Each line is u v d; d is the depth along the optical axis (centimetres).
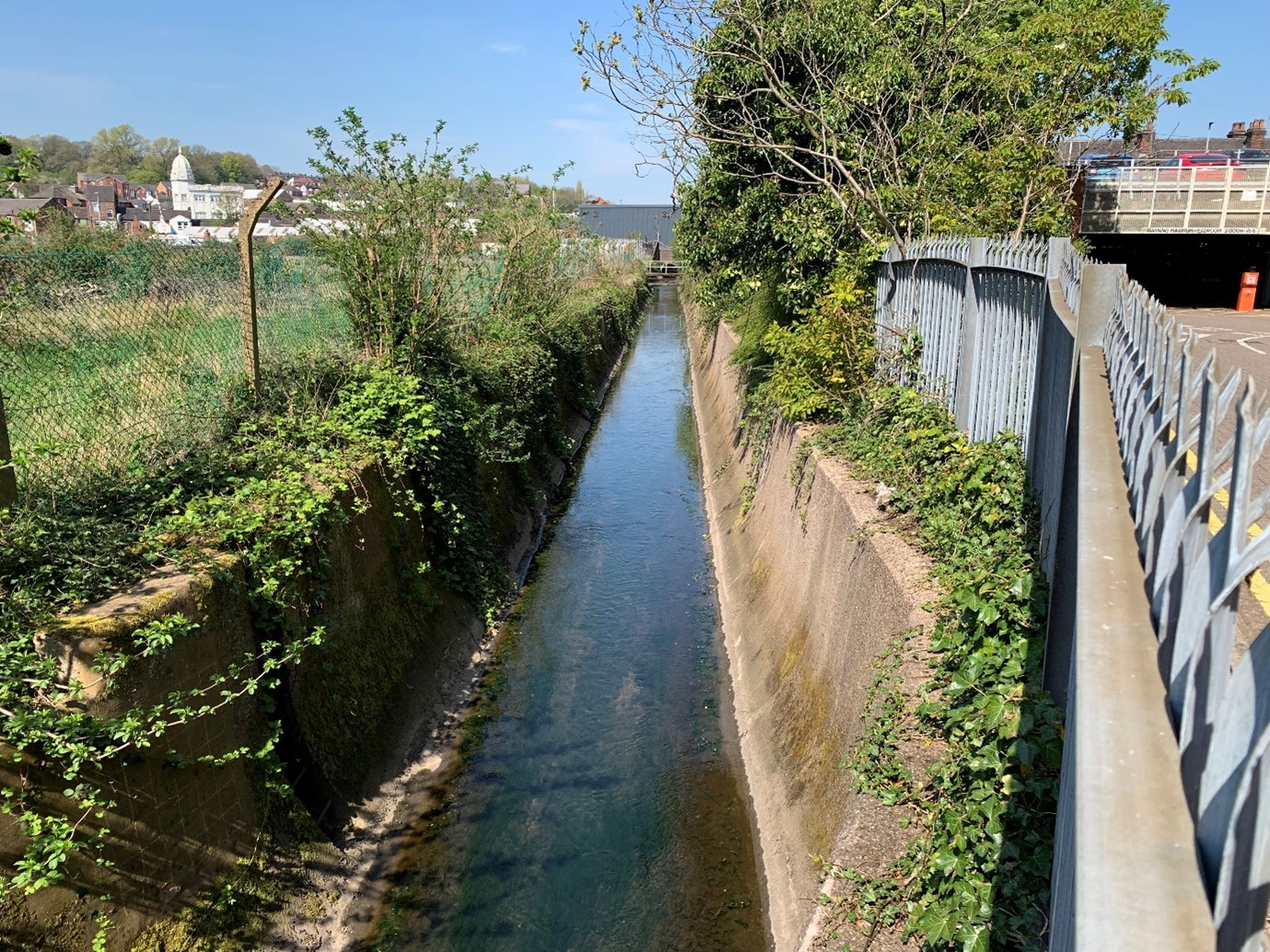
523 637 1055
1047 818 379
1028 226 1353
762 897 641
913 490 688
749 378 1484
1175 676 154
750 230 1264
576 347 2202
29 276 646
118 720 462
